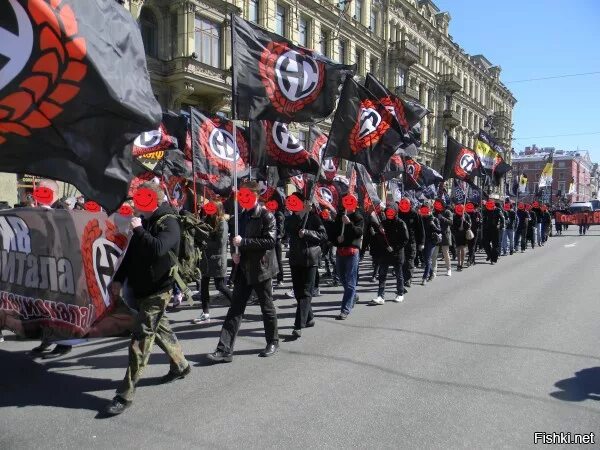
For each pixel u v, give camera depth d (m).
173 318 6.99
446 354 5.32
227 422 3.64
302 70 6.47
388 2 37.12
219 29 21.02
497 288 9.66
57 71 2.83
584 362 5.08
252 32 6.18
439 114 48.22
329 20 29.23
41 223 4.61
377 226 8.12
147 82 3.24
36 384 4.38
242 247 5.06
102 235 4.20
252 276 5.07
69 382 4.44
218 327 6.49
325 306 7.93
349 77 6.88
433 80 46.53
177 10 19.39
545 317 7.09
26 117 2.86
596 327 6.52
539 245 20.52
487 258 14.50
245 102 6.07
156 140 8.69
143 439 3.37
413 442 3.37
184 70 18.98
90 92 2.92
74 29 2.83
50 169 3.04
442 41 48.22
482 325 6.61
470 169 13.40
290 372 4.73
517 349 5.52
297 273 6.01
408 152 14.05
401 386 4.39
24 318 4.88
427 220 10.19
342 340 5.86
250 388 4.31
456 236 12.46
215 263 6.73
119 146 3.10
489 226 14.02
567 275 11.49
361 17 34.00
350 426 3.60
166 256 3.94
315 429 3.54
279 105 6.31
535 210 20.31
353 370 4.80
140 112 3.09
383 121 7.21
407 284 9.47
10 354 5.25
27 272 4.82
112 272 4.15
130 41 3.17
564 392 4.27
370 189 10.59
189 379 4.53
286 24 25.81
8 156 2.98
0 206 8.54
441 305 7.98
